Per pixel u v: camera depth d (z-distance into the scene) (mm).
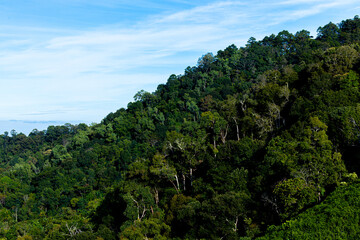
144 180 61281
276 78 86812
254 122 71250
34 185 120000
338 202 34438
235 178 48219
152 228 46344
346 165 44125
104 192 103625
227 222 42094
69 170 118312
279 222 40344
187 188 62375
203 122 74500
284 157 44062
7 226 91188
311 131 44938
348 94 54656
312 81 66000
